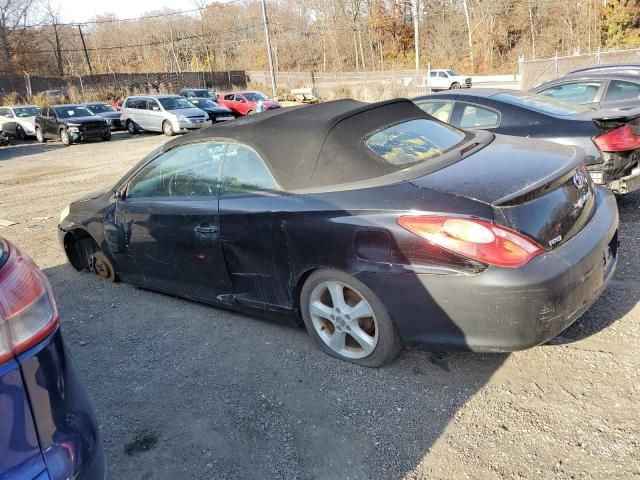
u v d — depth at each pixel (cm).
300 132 318
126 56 7569
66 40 6588
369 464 233
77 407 166
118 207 420
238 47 7325
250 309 351
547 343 311
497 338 251
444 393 276
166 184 389
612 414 247
